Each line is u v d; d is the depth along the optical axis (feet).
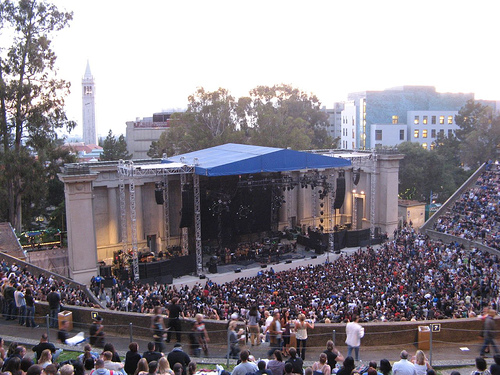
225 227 163.02
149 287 117.70
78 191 126.21
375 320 77.66
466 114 316.40
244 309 80.48
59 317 62.13
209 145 221.05
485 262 120.98
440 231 164.76
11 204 161.07
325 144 301.43
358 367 46.34
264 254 157.69
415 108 366.43
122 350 54.75
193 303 97.76
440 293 95.14
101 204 146.51
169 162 152.87
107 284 127.24
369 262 129.18
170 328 57.72
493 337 53.78
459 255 129.29
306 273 124.06
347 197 195.83
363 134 363.97
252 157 142.10
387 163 180.75
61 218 190.08
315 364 40.42
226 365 50.01
